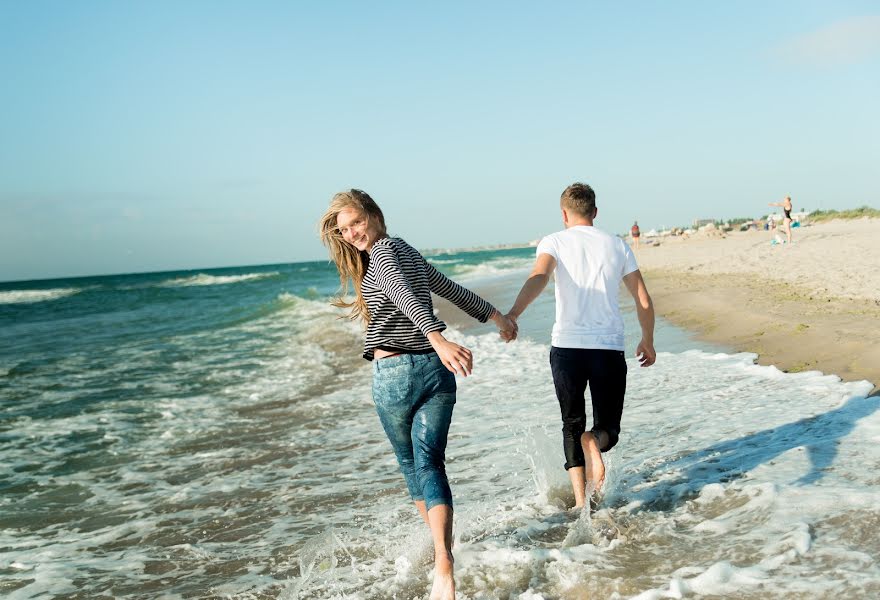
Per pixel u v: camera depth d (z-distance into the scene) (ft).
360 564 10.03
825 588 7.30
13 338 57.98
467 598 8.37
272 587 9.64
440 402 9.07
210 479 15.78
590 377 10.89
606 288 10.93
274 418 22.12
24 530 13.08
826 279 38.19
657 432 15.01
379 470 15.37
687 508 10.44
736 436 13.84
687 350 25.20
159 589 9.98
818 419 14.11
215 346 43.57
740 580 7.73
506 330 10.54
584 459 10.99
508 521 10.93
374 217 9.39
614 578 8.32
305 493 14.05
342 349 38.45
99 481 16.24
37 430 21.95
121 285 225.76
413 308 8.35
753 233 155.74
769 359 21.49
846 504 9.40
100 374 33.99
